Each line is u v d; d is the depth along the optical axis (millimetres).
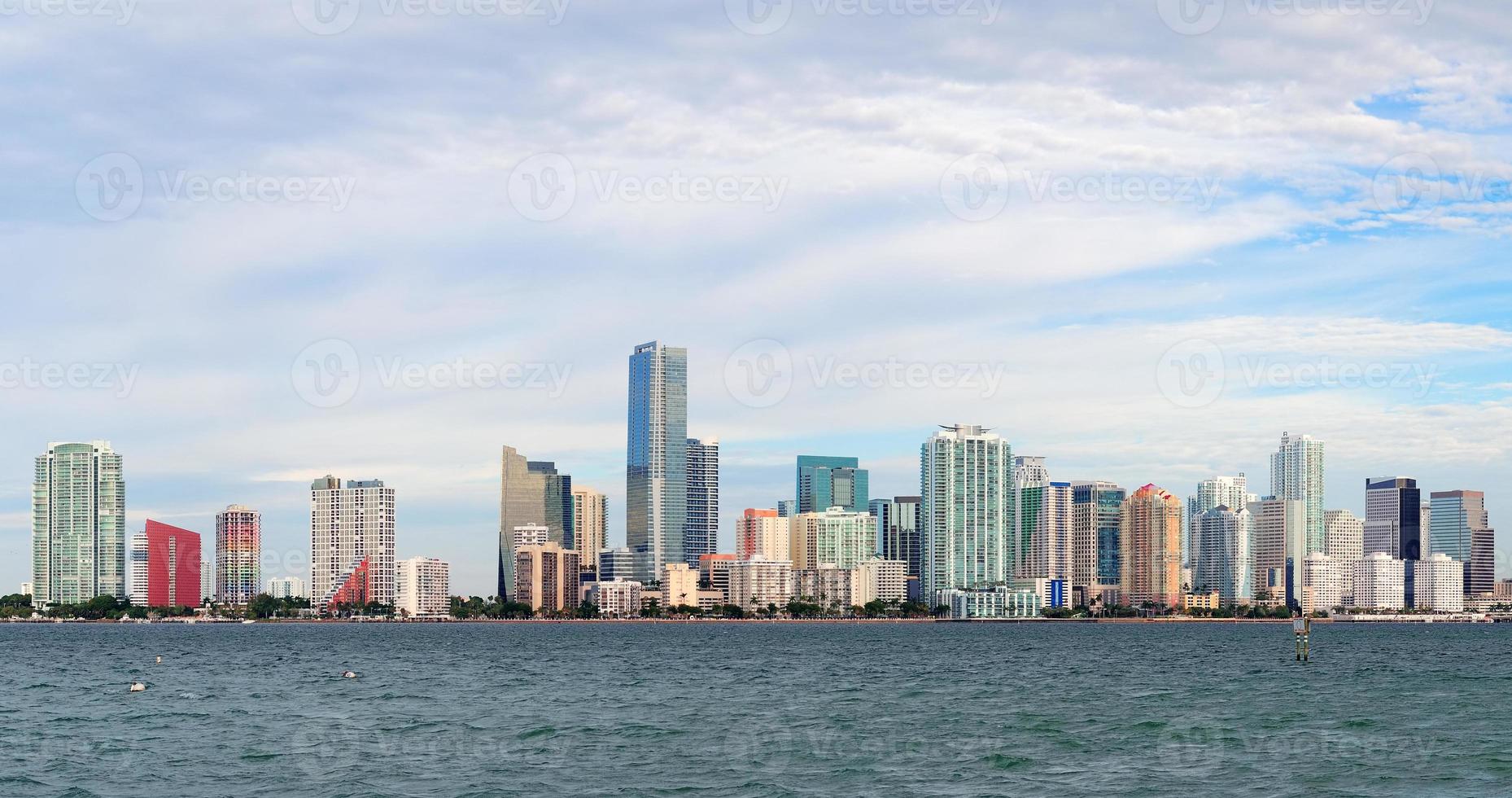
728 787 101438
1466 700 173125
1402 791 100312
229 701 172375
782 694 186000
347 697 179250
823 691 193250
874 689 197125
